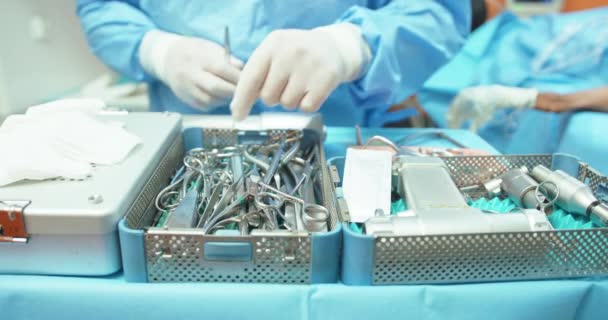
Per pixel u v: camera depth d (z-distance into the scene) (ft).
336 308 1.30
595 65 4.89
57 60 5.06
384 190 1.66
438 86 5.36
